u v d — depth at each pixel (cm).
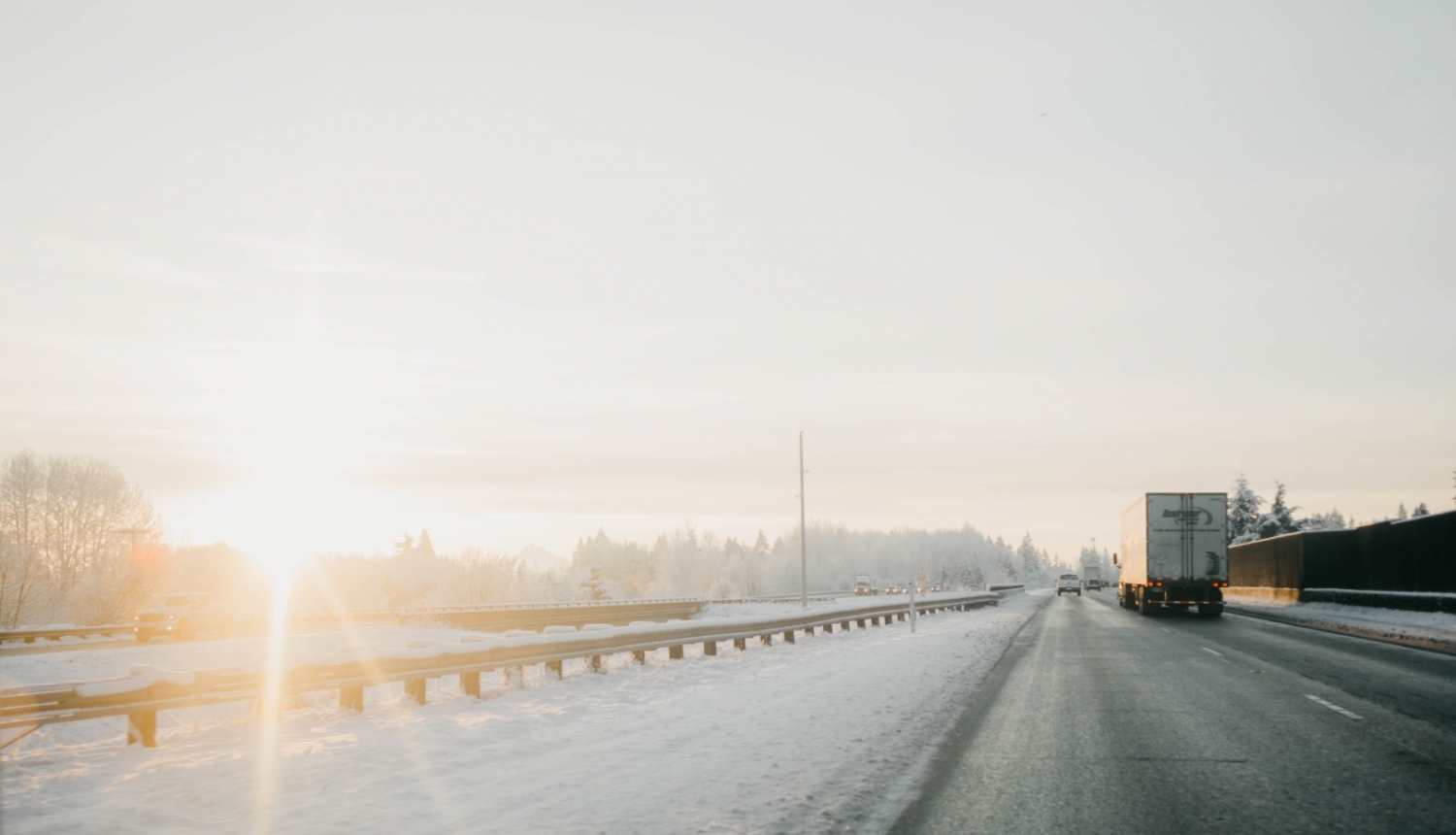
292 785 847
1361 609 3669
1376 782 811
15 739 930
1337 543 4359
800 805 746
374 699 1417
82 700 959
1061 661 2011
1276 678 1617
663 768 903
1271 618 3769
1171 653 2145
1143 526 3969
